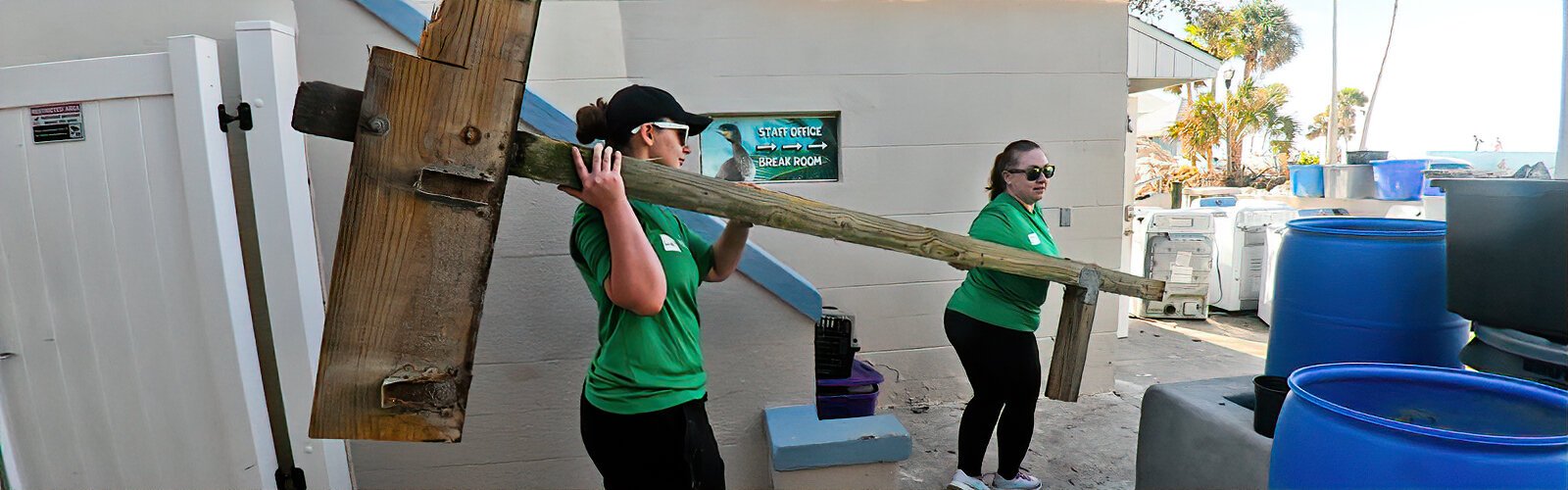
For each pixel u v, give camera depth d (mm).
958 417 3820
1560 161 2238
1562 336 1773
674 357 1663
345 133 1266
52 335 2166
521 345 2342
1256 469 2055
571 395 2389
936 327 3998
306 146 2217
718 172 3711
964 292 2773
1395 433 1396
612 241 1424
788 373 2410
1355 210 7078
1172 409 2404
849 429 2291
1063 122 3961
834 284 3869
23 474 2252
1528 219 1828
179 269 2076
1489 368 1983
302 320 2117
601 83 3553
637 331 1615
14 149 2068
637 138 1679
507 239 2293
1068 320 2438
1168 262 6434
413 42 2256
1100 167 4027
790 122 3760
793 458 2191
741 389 2381
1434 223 2414
